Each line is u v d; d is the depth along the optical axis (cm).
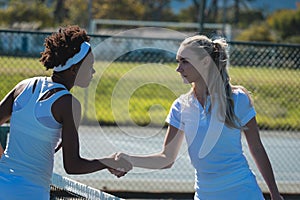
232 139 496
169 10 6781
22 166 468
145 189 1061
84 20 4691
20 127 468
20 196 462
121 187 1059
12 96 485
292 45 1177
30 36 1310
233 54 1276
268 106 1533
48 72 798
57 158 1057
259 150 512
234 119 491
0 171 472
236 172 498
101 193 580
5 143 771
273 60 1286
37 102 463
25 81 486
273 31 6462
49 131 461
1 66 1257
